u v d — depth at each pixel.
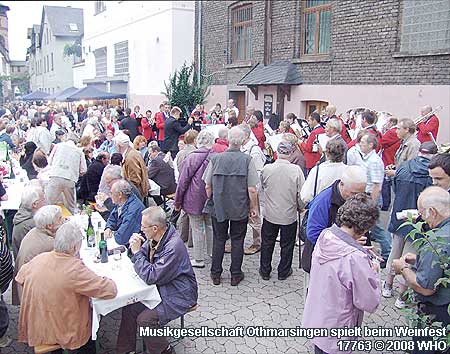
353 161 5.27
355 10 10.65
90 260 4.27
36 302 3.43
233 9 15.53
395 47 9.79
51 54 32.66
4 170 7.92
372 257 3.23
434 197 3.05
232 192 5.05
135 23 22.08
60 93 24.52
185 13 18.91
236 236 5.27
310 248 4.14
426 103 9.16
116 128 13.02
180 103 15.30
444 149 5.68
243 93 15.41
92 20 28.39
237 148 5.13
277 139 7.62
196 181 5.62
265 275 5.50
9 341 4.07
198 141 5.68
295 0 12.55
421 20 9.27
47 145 10.40
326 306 3.00
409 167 4.60
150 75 20.88
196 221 5.76
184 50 19.09
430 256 2.96
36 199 4.62
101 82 26.69
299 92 12.46
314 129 7.81
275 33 13.48
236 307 4.84
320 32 12.04
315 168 4.46
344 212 3.01
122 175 5.80
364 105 10.54
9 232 5.96
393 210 4.73
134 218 4.73
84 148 8.71
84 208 6.49
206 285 5.38
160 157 7.41
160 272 3.74
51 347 3.46
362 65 10.59
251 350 4.10
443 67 8.84
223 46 16.14
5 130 11.34
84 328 3.54
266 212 5.30
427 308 3.12
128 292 3.65
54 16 32.84
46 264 3.47
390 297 4.94
